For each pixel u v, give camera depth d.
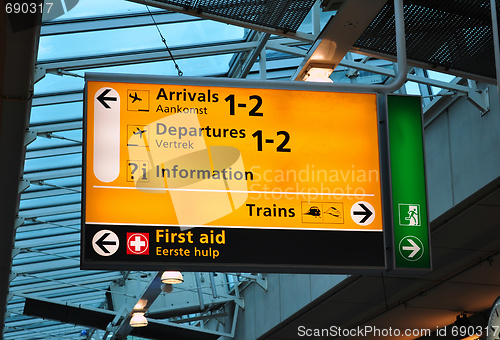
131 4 10.10
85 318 22.31
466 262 13.15
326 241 5.92
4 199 11.03
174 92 6.09
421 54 7.41
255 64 12.94
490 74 7.65
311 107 6.25
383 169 6.23
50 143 14.16
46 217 17.64
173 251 5.70
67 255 20.25
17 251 18.30
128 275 23.14
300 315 16.88
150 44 11.17
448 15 6.85
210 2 6.64
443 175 10.88
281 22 6.99
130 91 6.03
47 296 23.47
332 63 7.25
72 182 16.14
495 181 9.69
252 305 20.02
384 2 6.33
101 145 5.87
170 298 23.42
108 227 5.68
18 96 8.32
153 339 22.59
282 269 5.80
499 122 9.57
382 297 15.27
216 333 21.77
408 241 6.06
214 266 5.71
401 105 6.38
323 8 6.62
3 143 9.41
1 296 15.97
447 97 10.73
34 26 6.93
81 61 11.27
